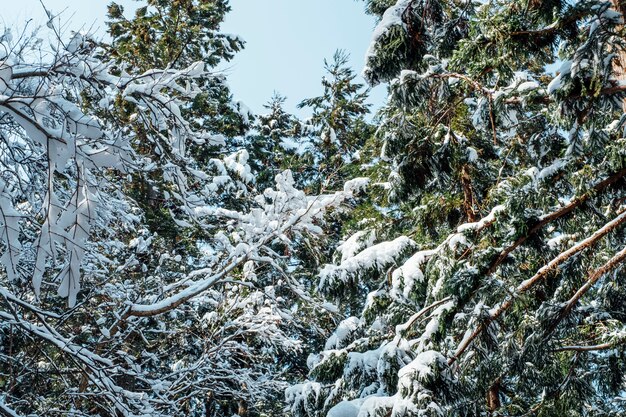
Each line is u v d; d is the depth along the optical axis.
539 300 8.27
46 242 3.59
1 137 4.76
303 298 8.88
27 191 5.33
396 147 8.08
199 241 14.52
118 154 3.97
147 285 9.73
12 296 5.44
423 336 7.10
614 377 8.48
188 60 15.31
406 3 7.41
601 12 6.02
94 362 6.06
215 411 14.22
